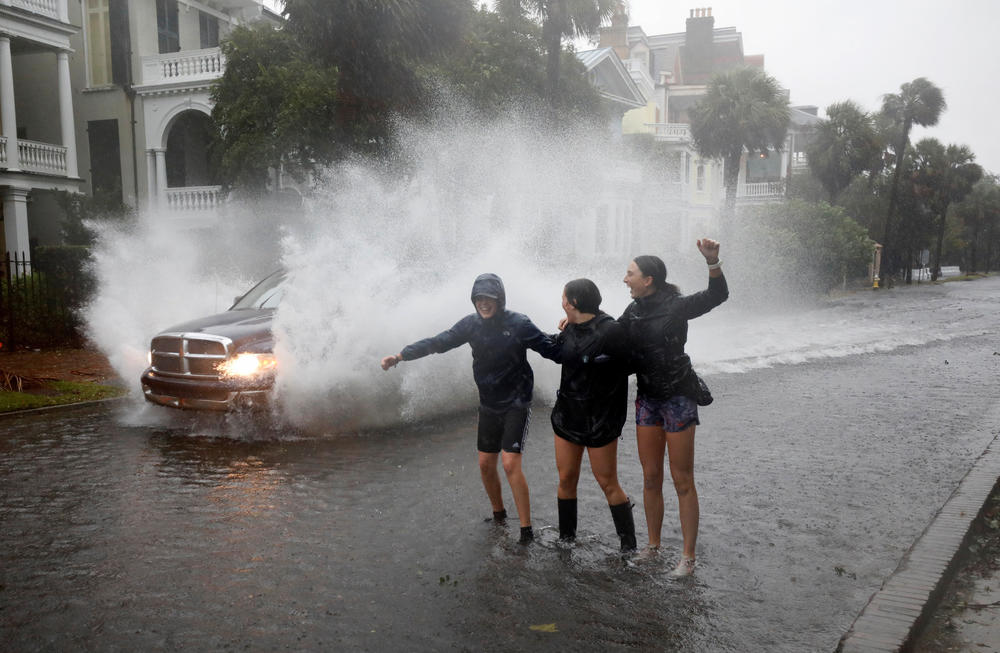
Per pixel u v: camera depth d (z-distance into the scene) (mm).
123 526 5188
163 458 6977
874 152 45938
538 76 20703
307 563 4523
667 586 4211
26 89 26938
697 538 4941
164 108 25578
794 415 8992
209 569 4449
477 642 3592
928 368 12969
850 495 5871
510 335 4812
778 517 5359
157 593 4133
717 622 3807
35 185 23125
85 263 17125
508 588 4172
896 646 3467
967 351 15422
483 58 19672
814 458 7000
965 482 6074
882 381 11570
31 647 3568
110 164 26406
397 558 4594
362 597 4066
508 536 4949
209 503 5668
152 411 9117
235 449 7273
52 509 5559
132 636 3664
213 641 3609
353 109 15406
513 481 4848
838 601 4047
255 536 4977
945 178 57750
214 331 7762
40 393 10258
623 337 4402
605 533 5016
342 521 5258
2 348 15438
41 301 16406
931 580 4180
